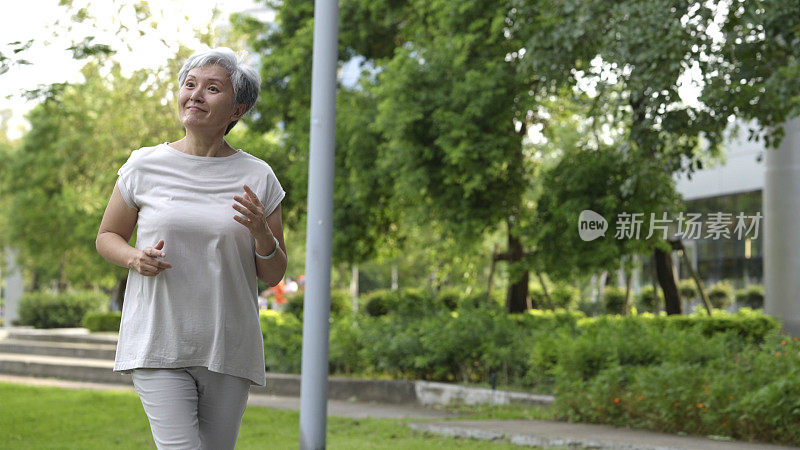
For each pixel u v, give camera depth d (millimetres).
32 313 25969
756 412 6742
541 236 12742
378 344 12328
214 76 2736
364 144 14820
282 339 14023
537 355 10617
